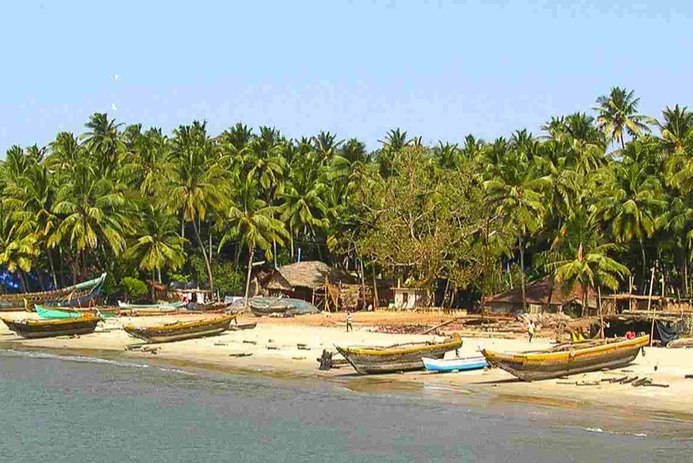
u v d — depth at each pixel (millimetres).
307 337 64562
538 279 89688
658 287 87875
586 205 82625
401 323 75125
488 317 76000
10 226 96250
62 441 34719
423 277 88500
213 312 87750
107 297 98750
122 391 45062
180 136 111062
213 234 109500
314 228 104812
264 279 103500
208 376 49031
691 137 78125
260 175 105438
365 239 90000
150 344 62656
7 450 33344
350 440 33188
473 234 85250
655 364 45875
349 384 44562
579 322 64625
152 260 94750
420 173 89688
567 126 100188
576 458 29031
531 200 80562
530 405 37000
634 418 34281
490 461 29359
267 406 40156
